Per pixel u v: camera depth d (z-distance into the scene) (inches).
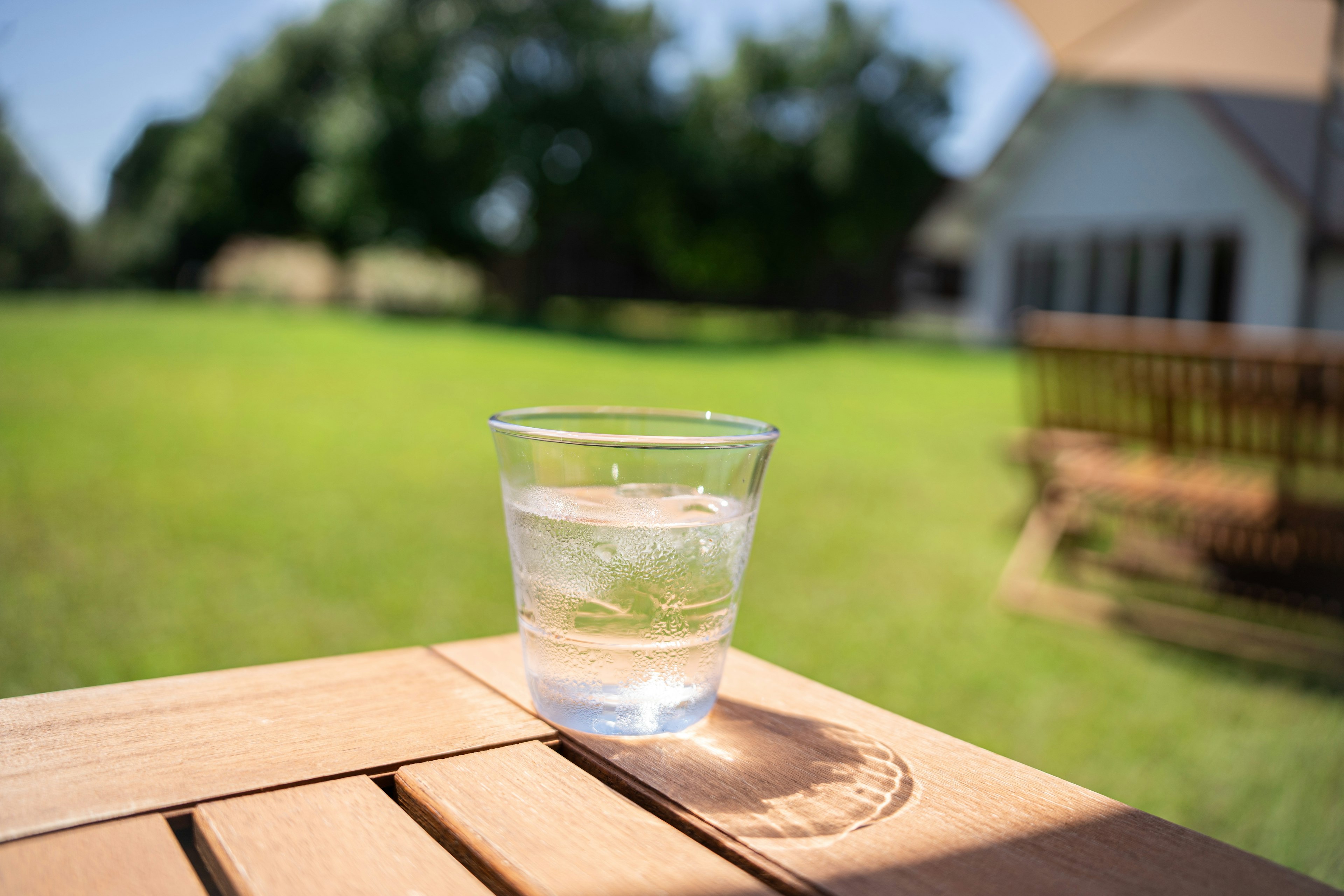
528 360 454.9
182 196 904.9
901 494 197.9
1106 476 123.0
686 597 23.0
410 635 104.2
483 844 18.5
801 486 202.2
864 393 385.7
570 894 16.9
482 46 768.9
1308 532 112.3
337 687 26.4
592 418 25.9
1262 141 529.0
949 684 99.0
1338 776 81.0
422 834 18.7
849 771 22.4
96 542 135.6
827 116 835.4
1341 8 258.1
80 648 96.6
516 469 23.2
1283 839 70.5
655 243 868.0
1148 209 598.2
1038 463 132.5
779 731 24.7
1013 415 331.9
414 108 754.2
